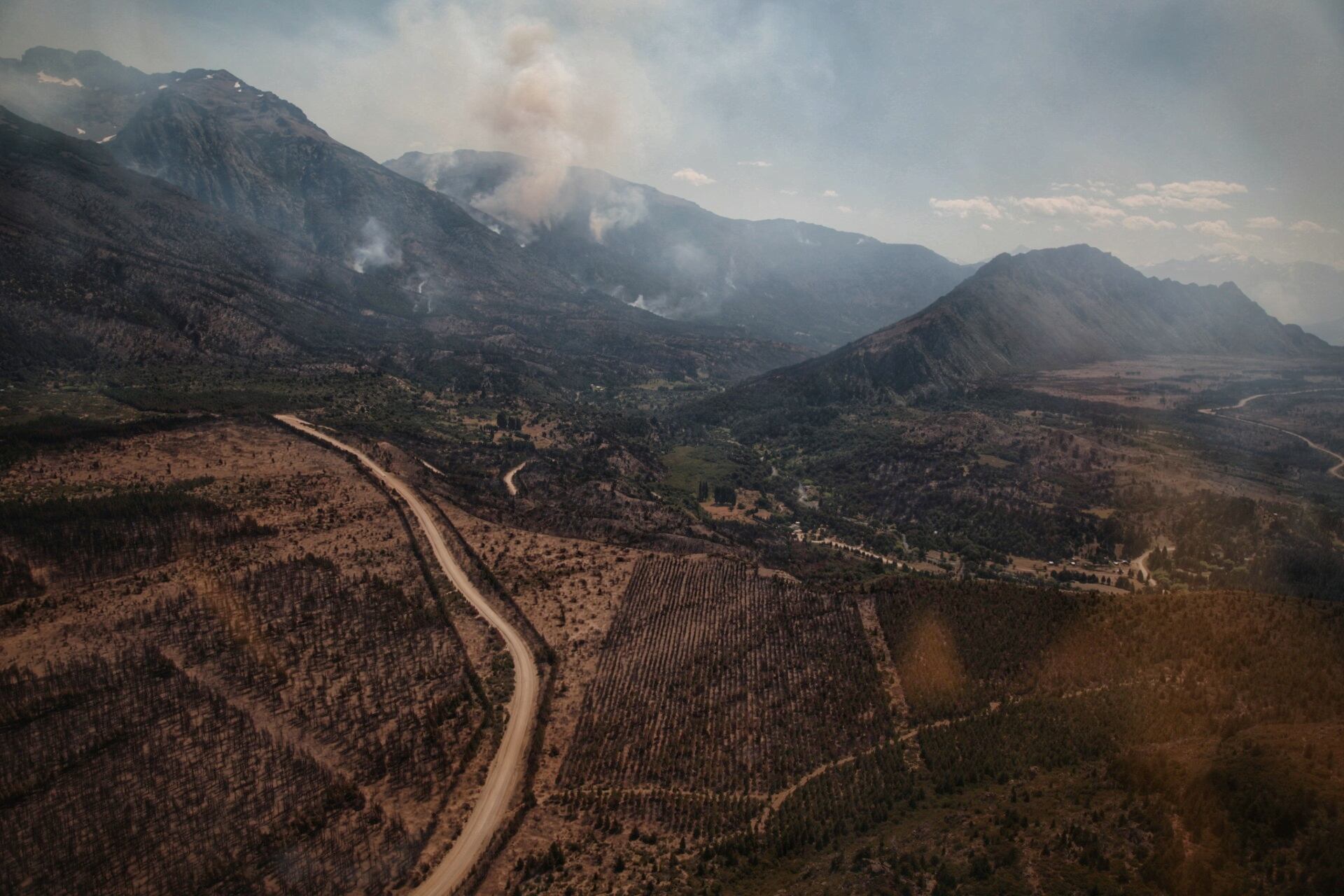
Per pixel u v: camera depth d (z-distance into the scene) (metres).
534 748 146.38
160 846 121.62
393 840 125.12
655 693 163.62
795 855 121.75
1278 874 92.88
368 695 156.75
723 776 141.88
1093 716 139.75
